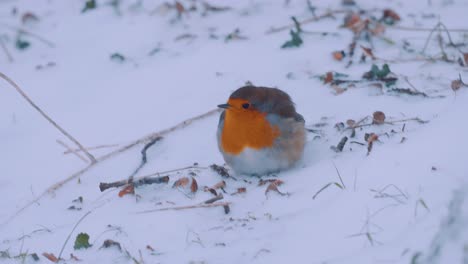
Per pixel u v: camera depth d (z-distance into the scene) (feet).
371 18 47.93
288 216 29.71
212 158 36.55
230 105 32.63
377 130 36.09
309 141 36.27
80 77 45.47
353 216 28.07
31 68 46.91
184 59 46.09
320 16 49.06
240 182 33.96
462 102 34.71
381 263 24.31
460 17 47.21
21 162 38.14
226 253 27.71
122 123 40.55
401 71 41.91
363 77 41.60
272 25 48.98
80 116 41.63
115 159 37.22
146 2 53.06
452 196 26.68
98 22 51.29
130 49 47.91
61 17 52.44
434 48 44.09
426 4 49.60
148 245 29.17
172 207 31.60
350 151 34.55
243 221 29.91
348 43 45.78
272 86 42.11
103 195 33.91
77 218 32.24
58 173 36.86
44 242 30.63
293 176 33.35
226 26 49.42
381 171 30.48
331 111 38.96
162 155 37.22
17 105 43.27
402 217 26.99
